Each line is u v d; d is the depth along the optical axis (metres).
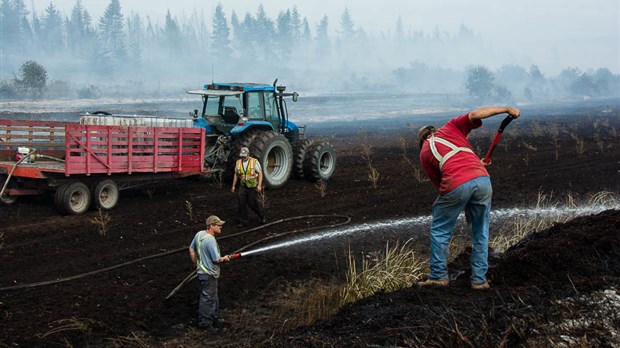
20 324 6.09
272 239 9.60
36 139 12.24
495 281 5.81
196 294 7.25
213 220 6.64
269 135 13.24
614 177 14.79
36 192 10.92
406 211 11.66
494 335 4.43
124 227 9.80
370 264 8.54
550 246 6.00
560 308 4.71
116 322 6.36
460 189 5.46
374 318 5.13
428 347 4.36
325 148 14.63
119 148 10.87
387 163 18.17
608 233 6.08
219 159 13.34
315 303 7.05
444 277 5.85
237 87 13.62
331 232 10.07
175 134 11.78
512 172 15.67
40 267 7.80
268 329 6.47
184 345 6.08
